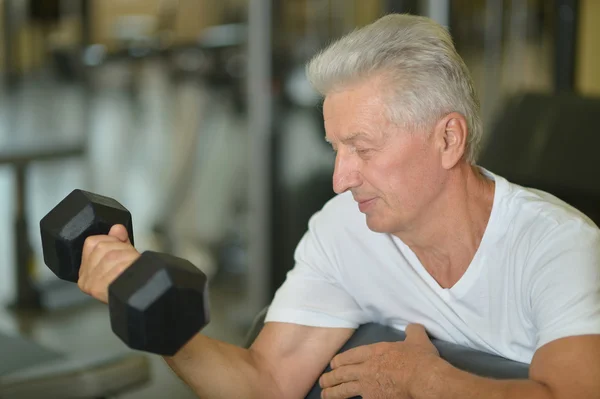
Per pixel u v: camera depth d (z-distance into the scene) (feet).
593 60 14.84
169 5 14.47
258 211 10.87
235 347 4.57
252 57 10.59
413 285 4.44
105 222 3.62
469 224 4.19
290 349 4.63
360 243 4.57
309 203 11.05
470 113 4.07
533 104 7.88
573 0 10.28
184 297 3.01
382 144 3.95
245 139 13.09
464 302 4.29
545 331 3.75
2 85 19.01
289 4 10.60
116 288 3.05
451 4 9.04
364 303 4.70
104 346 11.16
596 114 7.48
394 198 4.04
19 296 12.48
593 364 3.59
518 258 4.02
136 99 16.72
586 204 7.25
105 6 16.30
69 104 18.30
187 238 14.49
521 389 3.65
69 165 17.60
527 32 14.37
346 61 3.91
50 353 5.58
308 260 4.78
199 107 15.31
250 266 11.14
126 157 17.58
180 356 4.33
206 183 15.42
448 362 4.10
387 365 4.15
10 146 12.57
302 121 10.87
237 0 12.59
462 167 4.17
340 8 10.87
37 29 18.16
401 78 3.89
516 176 7.64
